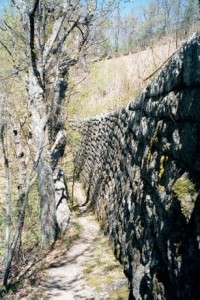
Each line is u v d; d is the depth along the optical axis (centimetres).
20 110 995
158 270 371
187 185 281
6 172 695
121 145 768
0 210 1086
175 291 311
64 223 1020
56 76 925
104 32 1109
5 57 1030
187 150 291
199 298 254
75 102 1259
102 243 842
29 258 836
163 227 345
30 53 941
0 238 925
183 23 737
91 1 992
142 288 446
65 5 947
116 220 747
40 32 982
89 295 583
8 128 921
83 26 1061
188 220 268
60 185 1134
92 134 1522
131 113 652
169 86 358
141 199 489
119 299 542
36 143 984
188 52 292
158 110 409
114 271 656
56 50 1020
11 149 1002
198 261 254
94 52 1168
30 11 843
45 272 724
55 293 619
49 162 986
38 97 982
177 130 326
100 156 1216
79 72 1198
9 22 1038
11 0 959
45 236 946
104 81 2025
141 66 1059
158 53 866
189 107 288
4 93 784
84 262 748
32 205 1148
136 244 519
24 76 1050
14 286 669
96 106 1917
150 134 455
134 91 978
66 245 870
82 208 1312
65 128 1182
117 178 798
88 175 1516
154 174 405
